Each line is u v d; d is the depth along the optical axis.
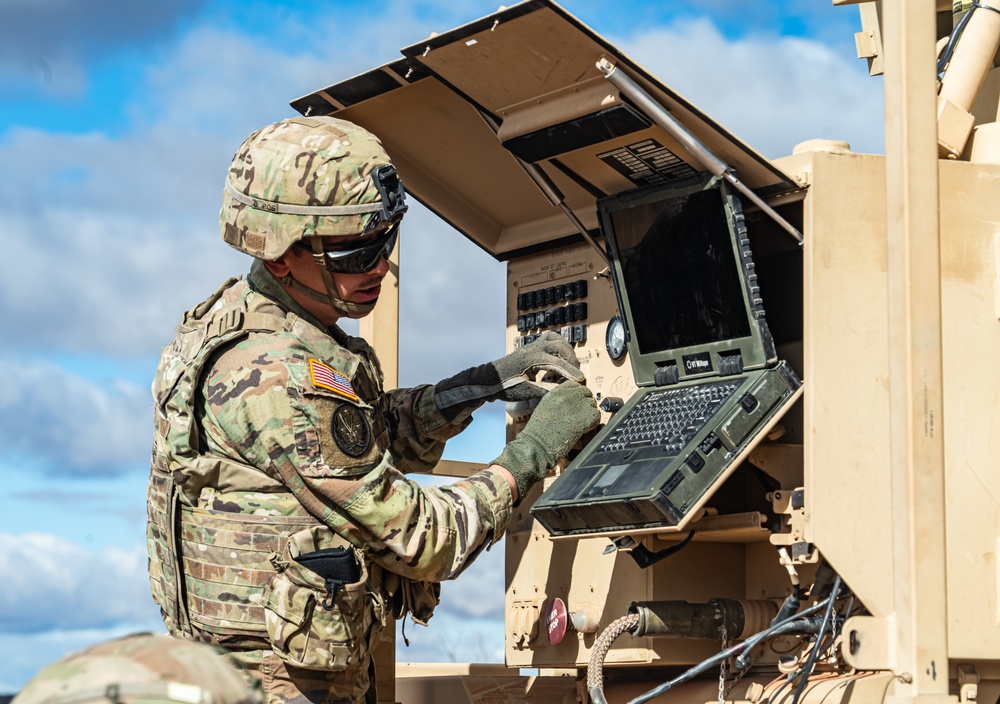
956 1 4.06
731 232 3.15
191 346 3.11
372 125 3.80
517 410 3.84
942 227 3.16
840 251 3.06
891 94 2.77
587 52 3.04
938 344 2.71
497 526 3.23
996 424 3.12
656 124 3.09
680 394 3.31
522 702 4.34
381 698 4.04
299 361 3.04
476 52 3.21
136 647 1.73
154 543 3.16
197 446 3.03
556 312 3.91
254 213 3.11
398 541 3.04
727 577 3.51
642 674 3.71
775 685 3.18
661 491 2.93
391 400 3.74
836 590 3.00
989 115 3.98
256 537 2.99
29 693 1.66
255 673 3.02
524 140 3.36
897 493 2.70
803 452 3.16
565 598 3.72
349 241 3.14
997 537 3.08
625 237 3.44
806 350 3.02
